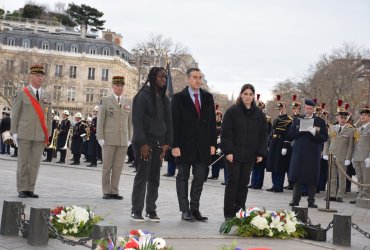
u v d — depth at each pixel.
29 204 9.55
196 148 9.11
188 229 8.06
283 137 16.38
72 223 6.61
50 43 84.19
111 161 11.58
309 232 7.94
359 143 14.86
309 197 12.68
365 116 15.14
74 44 85.06
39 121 10.80
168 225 8.37
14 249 6.00
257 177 17.48
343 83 68.69
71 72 84.00
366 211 12.44
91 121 23.80
